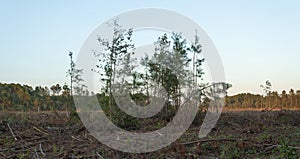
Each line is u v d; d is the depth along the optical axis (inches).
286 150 234.4
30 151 269.3
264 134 317.7
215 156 251.6
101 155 256.7
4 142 302.5
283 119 437.1
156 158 244.7
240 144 266.2
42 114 477.4
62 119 416.2
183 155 244.4
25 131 354.3
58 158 246.8
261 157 245.0
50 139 319.6
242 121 430.9
